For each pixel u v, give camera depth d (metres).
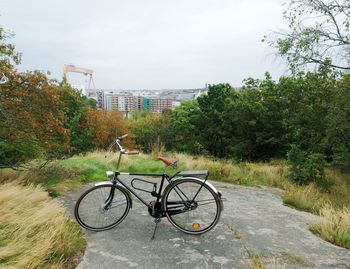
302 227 4.44
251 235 3.98
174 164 3.94
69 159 8.64
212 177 8.43
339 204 8.27
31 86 6.33
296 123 15.25
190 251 3.44
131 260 3.20
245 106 25.38
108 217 4.04
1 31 7.38
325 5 9.66
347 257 3.47
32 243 3.20
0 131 6.33
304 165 11.41
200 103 34.44
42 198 4.74
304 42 9.88
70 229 3.85
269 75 24.38
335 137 12.08
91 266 3.05
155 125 45.06
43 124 6.50
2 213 3.74
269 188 8.08
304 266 3.21
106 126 34.94
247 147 26.41
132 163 8.87
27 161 7.28
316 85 12.98
